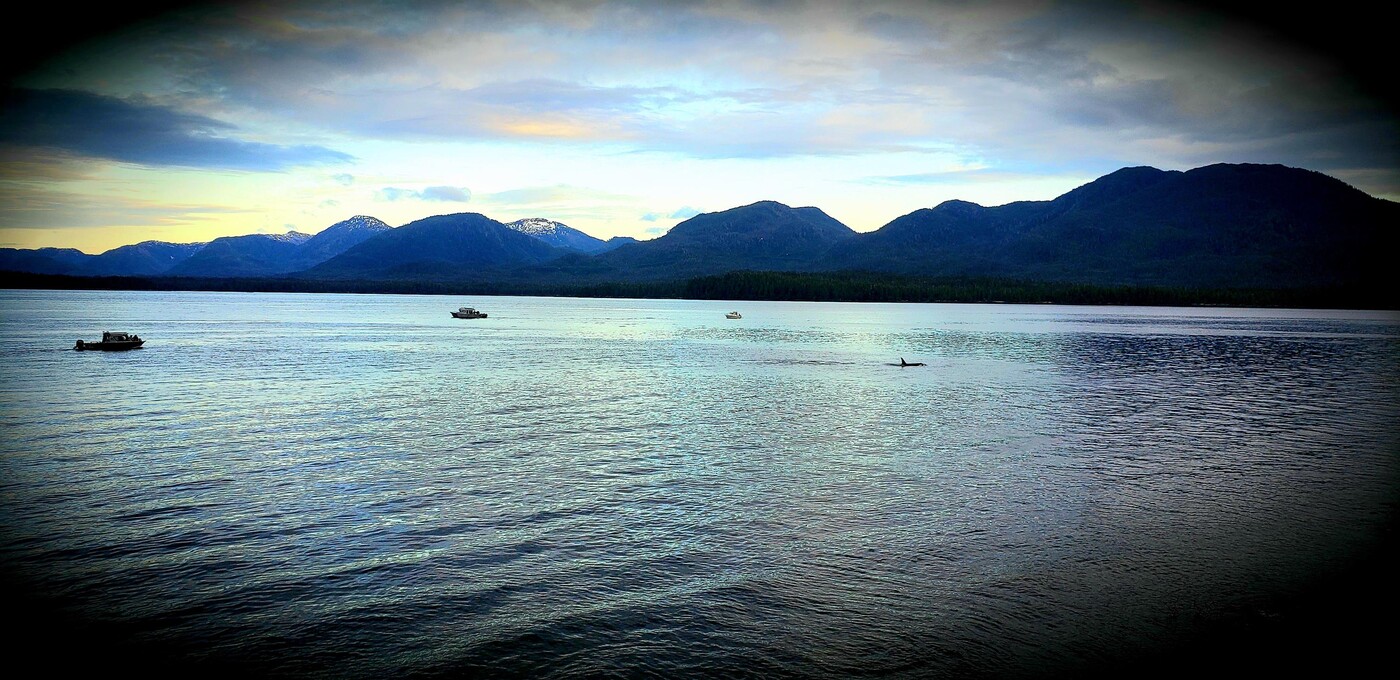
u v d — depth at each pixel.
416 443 52.12
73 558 30.81
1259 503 38.88
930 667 22.80
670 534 33.72
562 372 96.81
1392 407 70.69
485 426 58.72
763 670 22.73
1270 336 176.38
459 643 24.28
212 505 37.66
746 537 33.34
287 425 58.44
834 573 29.45
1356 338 169.88
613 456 48.66
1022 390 81.94
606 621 25.62
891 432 57.47
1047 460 48.22
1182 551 31.92
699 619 25.69
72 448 49.81
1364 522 35.81
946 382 89.00
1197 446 52.78
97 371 92.81
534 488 40.91
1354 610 26.45
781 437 55.28
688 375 94.75
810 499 39.12
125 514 36.25
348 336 159.38
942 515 36.53
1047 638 24.53
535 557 31.00
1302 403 73.06
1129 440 54.78
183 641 24.42
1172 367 106.62
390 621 25.66
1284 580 28.95
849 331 190.25
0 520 35.28
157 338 148.12
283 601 27.06
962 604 26.83
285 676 22.53
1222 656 23.42
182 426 57.75
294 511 36.78
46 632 24.91
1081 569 29.95
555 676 22.45
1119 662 23.06
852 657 23.38
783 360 115.31
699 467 45.88
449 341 149.25
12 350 119.38
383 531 34.03
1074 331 193.88
